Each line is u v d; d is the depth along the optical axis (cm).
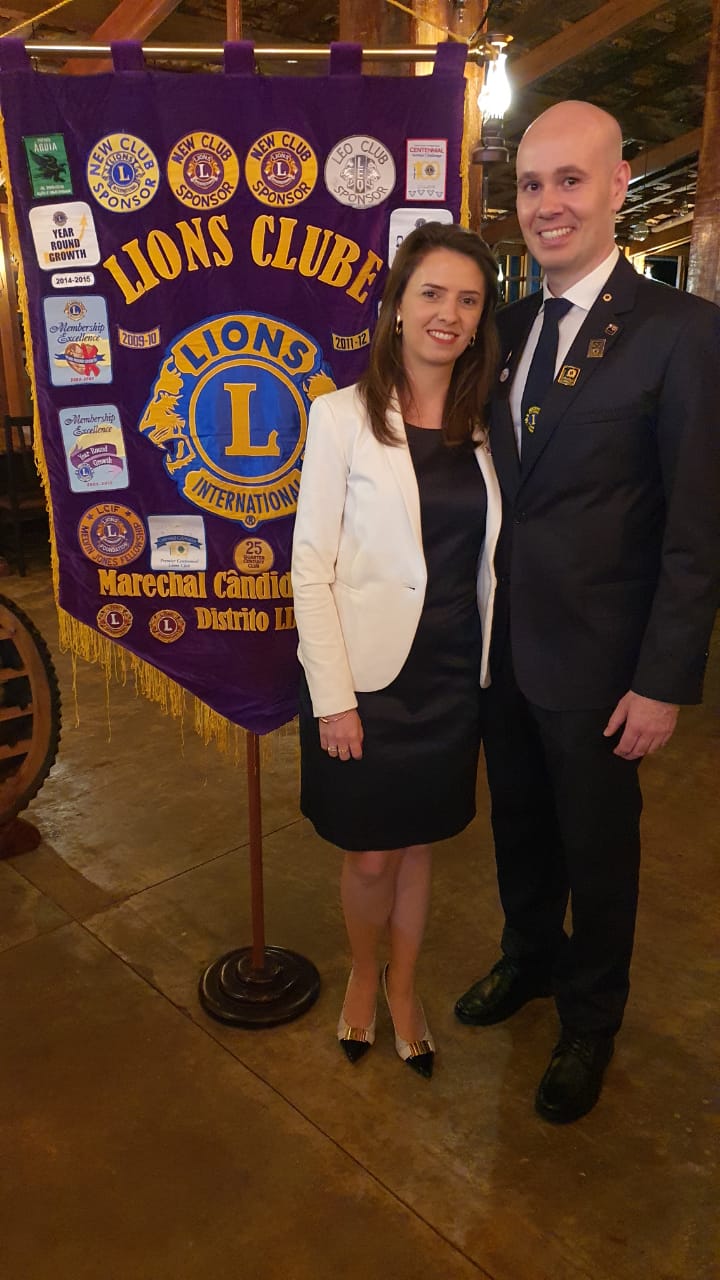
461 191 176
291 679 197
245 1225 152
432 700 164
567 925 240
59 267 175
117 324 178
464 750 168
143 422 183
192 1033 196
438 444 158
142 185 172
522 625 164
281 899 244
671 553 150
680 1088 183
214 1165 164
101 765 320
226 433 184
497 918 236
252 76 167
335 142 171
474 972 216
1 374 704
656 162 775
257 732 197
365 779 163
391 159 173
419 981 213
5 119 169
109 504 187
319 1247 149
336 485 156
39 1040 193
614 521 155
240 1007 200
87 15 462
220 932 230
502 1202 157
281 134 170
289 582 191
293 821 283
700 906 241
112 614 193
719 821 284
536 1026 201
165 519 188
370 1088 182
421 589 156
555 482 155
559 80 617
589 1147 169
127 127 169
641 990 210
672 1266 147
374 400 153
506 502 164
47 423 183
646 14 502
